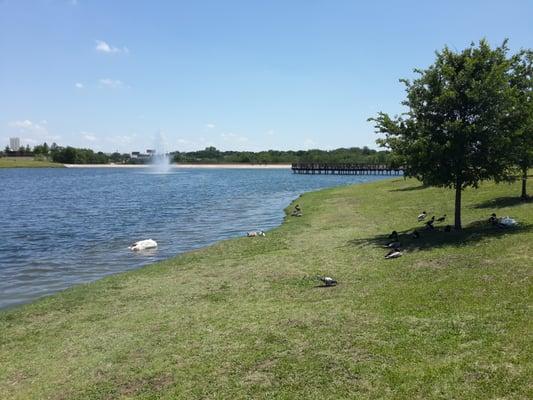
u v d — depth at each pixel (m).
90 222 37.50
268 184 87.56
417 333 10.44
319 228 27.84
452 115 20.98
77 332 12.80
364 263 17.92
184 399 8.70
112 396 9.12
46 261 23.59
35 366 10.81
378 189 50.66
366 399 8.12
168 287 16.81
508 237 18.64
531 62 26.86
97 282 18.19
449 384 8.25
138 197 59.88
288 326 11.73
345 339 10.55
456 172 21.39
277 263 19.25
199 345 11.09
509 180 21.80
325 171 139.25
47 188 79.00
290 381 8.97
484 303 11.73
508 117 20.55
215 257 21.61
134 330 12.55
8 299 17.28
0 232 32.84
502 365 8.62
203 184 88.75
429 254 17.75
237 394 8.70
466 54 21.14
